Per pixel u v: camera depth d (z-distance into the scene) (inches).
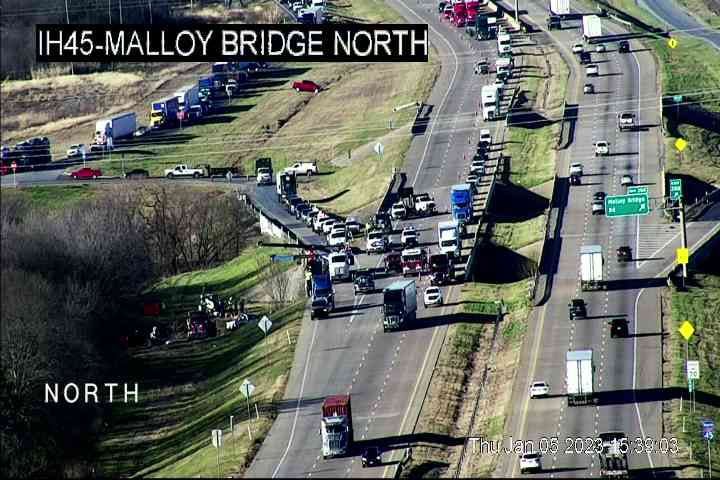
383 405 7121.1
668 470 6072.8
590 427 6619.1
